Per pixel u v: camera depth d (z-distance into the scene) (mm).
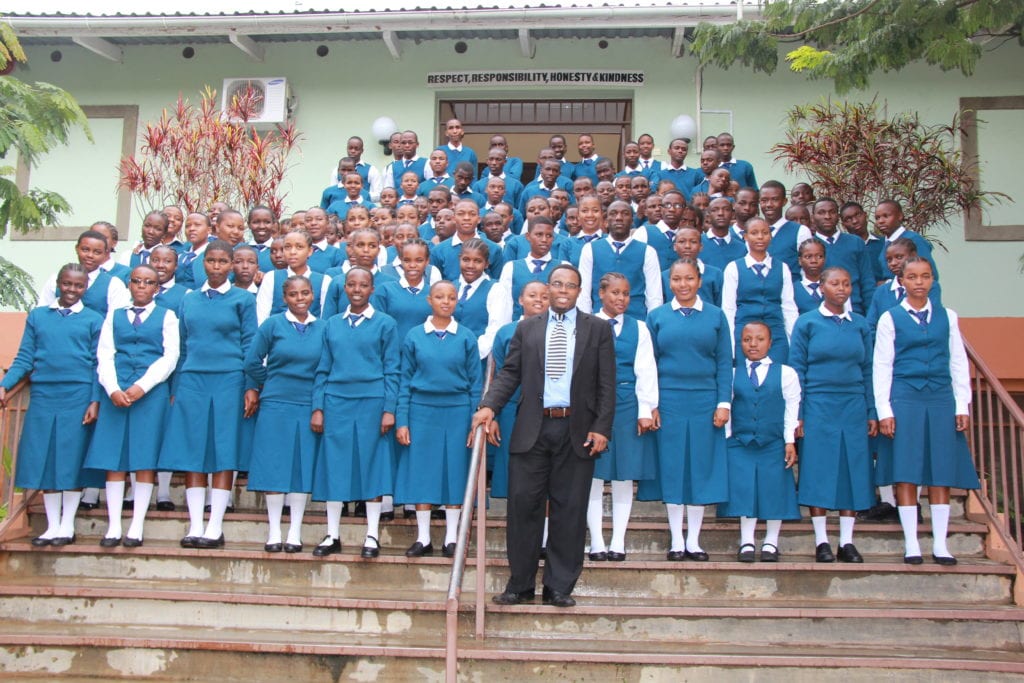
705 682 4289
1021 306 10297
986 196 10297
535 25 10164
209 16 10180
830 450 5234
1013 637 4664
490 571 5062
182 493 6152
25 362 5496
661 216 7191
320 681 4383
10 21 10242
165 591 4852
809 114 10336
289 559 5133
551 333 4867
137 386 5266
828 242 6836
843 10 6469
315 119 11352
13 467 5539
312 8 10219
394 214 8477
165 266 6230
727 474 5199
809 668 4297
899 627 4672
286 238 6293
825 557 5188
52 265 11133
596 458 4879
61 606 4871
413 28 10305
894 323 5355
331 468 5199
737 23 6801
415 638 4605
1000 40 10516
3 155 7371
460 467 5238
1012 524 6973
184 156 9039
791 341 5539
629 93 11375
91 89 11438
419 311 5953
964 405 5258
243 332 5629
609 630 4656
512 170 9891
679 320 5355
